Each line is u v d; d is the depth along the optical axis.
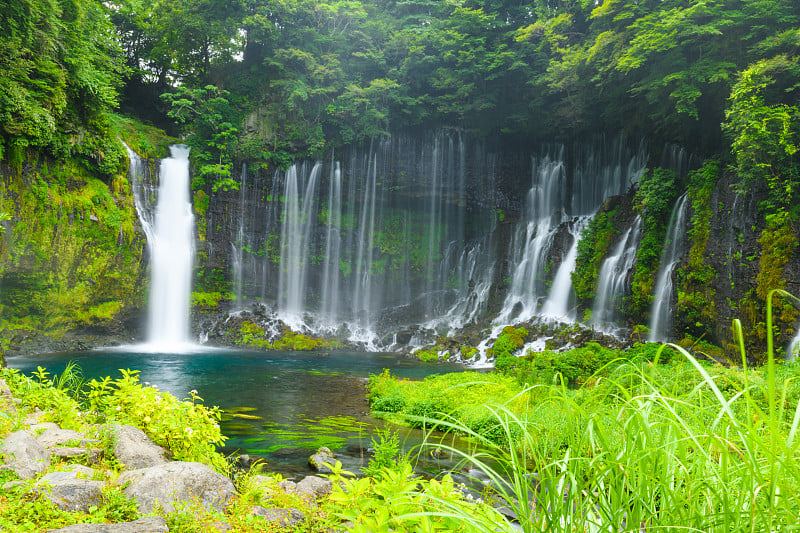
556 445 2.20
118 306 31.59
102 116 30.41
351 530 3.12
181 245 35.50
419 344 36.19
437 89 41.12
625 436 2.02
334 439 11.50
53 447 5.45
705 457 1.96
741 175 23.42
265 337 35.41
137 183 33.72
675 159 34.66
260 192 39.94
